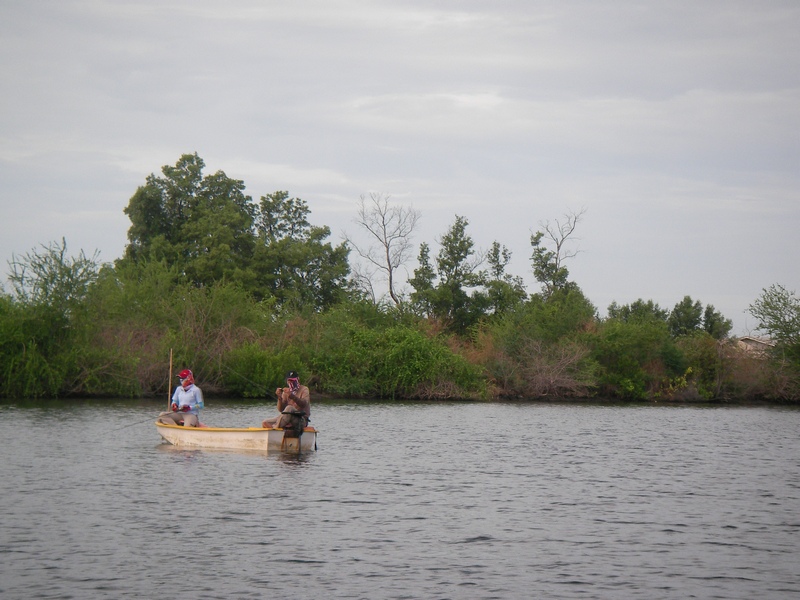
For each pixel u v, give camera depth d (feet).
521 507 67.51
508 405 205.36
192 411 100.48
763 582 47.85
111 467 81.35
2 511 60.90
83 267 172.04
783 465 96.12
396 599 44.16
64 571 47.24
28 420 124.16
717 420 169.48
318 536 56.03
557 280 304.09
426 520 61.72
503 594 45.32
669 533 59.16
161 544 53.06
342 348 208.74
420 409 178.91
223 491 70.33
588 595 45.34
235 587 45.34
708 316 401.49
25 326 164.35
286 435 95.30
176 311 190.90
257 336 197.98
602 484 79.87
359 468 85.61
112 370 170.50
